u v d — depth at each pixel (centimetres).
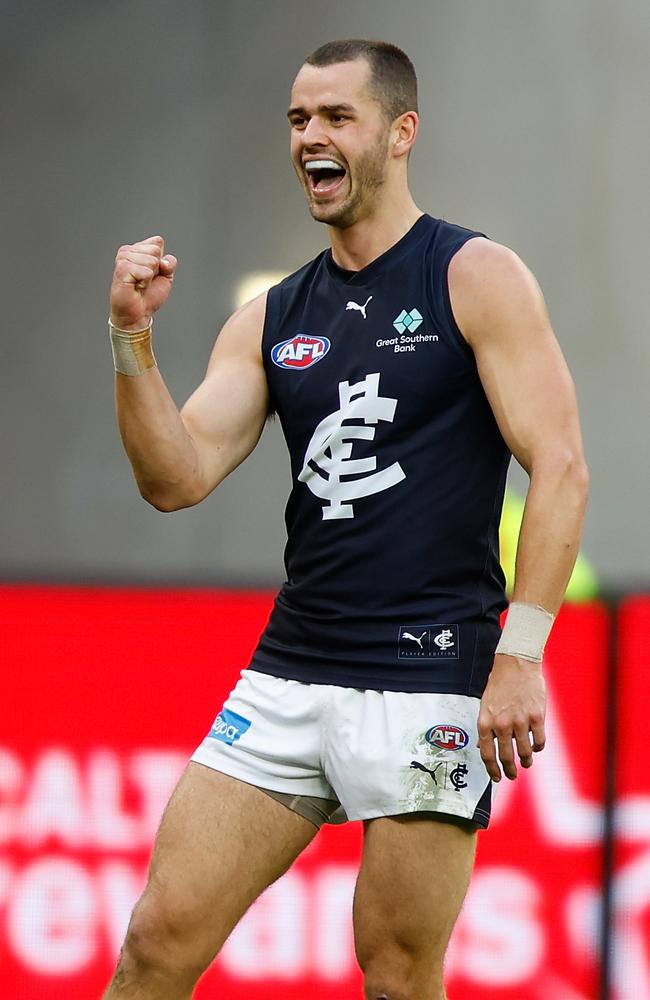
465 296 988
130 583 1641
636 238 2609
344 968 1579
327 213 1013
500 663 950
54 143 2681
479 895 1587
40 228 2675
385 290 1016
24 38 2686
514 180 2617
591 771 1591
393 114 1012
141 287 980
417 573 1002
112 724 1622
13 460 2630
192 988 1009
